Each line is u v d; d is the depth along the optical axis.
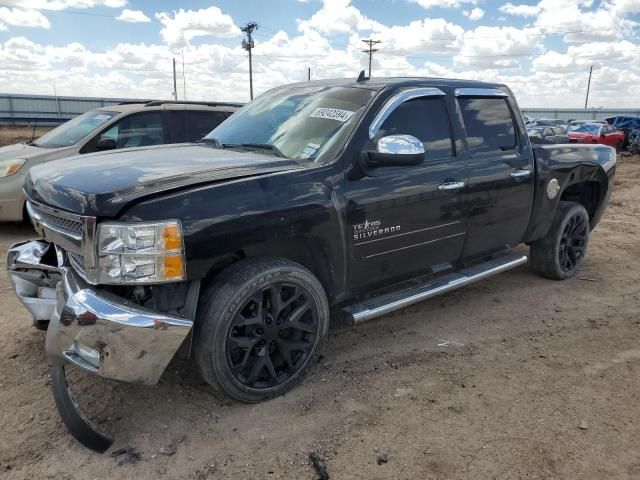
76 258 2.75
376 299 3.62
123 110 7.25
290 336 3.12
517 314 4.46
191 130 7.66
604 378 3.41
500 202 4.25
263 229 2.81
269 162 3.13
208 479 2.46
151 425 2.83
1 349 3.62
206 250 2.63
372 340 3.90
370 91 3.59
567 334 4.09
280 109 3.89
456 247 4.02
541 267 5.26
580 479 2.48
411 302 3.68
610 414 3.00
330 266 3.21
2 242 6.42
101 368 2.51
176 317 2.60
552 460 2.60
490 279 5.32
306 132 3.47
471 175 3.97
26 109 44.12
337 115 3.47
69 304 2.53
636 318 4.45
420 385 3.28
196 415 2.92
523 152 4.51
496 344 3.88
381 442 2.72
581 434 2.81
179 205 2.58
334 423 2.88
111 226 2.48
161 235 2.52
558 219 5.05
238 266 2.85
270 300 2.95
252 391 2.95
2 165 6.53
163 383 3.21
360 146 3.28
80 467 2.52
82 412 2.69
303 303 3.09
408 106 3.65
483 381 3.34
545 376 3.42
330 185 3.12
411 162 3.19
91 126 7.08
